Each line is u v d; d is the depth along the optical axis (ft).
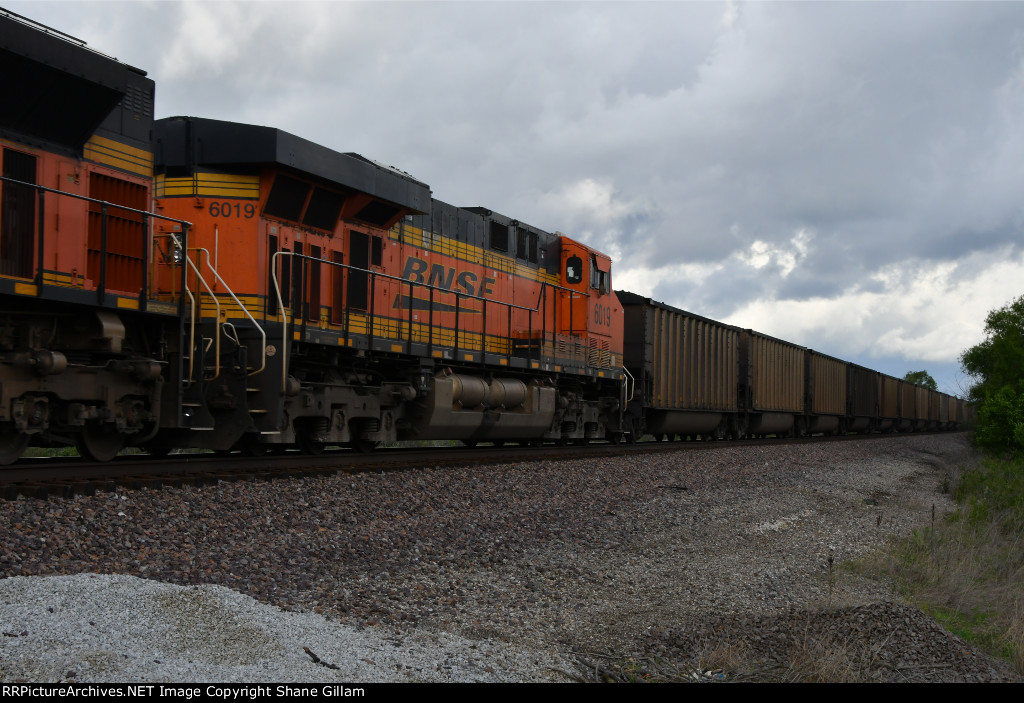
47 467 29.40
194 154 38.75
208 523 24.88
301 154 39.75
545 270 65.77
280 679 14.99
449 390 50.06
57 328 31.37
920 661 24.66
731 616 25.79
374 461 42.60
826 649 23.43
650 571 29.55
